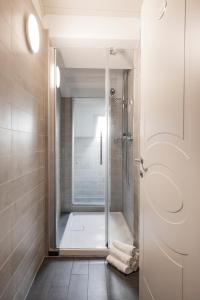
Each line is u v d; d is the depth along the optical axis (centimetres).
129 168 279
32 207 169
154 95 125
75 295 156
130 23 209
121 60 254
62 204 318
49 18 205
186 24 88
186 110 89
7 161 119
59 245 223
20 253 142
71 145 327
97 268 190
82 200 339
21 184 143
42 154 200
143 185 145
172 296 102
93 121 338
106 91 254
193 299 84
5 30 116
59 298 153
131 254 187
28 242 159
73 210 328
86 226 280
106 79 249
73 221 296
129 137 284
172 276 102
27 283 157
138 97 227
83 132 340
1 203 112
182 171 93
